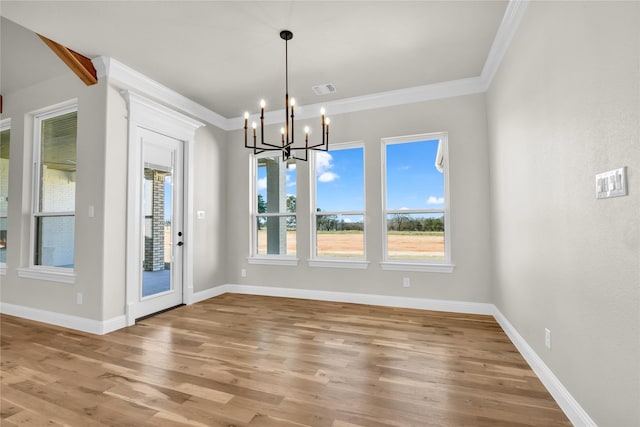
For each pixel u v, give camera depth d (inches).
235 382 83.3
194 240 168.1
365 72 135.2
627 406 48.7
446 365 92.4
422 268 150.3
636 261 46.3
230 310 151.8
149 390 79.4
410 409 70.9
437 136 151.8
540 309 83.0
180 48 116.4
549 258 76.5
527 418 67.4
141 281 138.8
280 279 180.1
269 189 188.2
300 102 168.1
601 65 53.7
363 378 85.0
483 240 140.9
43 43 124.0
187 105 163.3
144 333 121.0
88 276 124.1
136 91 135.9
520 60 93.6
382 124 158.6
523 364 92.5
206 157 178.1
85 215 126.0
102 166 123.1
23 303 142.7
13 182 149.6
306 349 104.7
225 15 97.5
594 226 57.0
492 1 91.7
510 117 104.9
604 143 53.4
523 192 93.7
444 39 111.3
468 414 68.9
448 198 148.8
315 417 68.2
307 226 173.9
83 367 92.4
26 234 146.9
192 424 66.1
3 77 147.7
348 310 150.1
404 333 118.7
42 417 68.7
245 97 160.9
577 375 64.1
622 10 48.1
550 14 72.9
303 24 102.3
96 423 66.6
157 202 148.7
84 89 129.0
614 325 51.8
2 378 86.0
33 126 149.4
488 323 128.8
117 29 104.7
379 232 158.7
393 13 96.9
